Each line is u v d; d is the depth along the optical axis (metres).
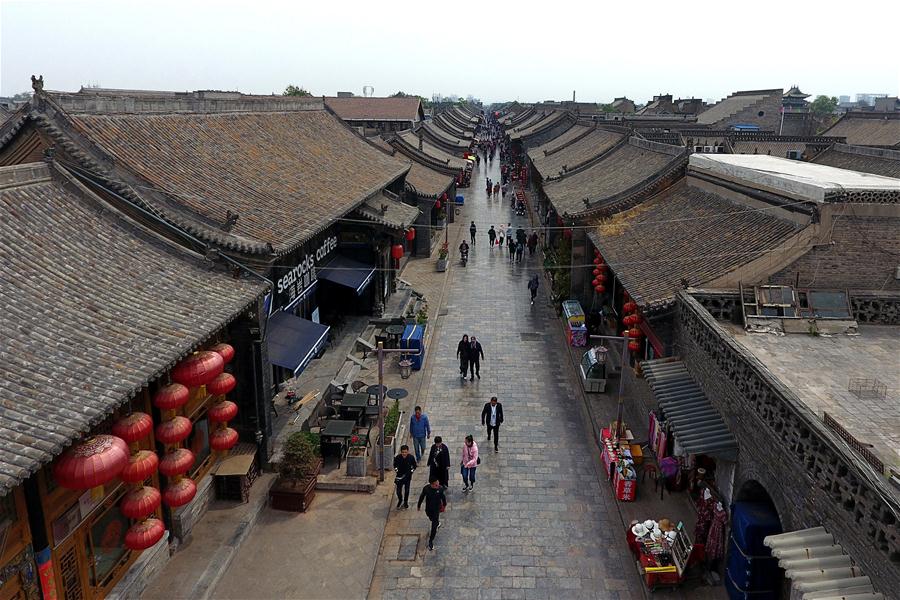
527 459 18.16
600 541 14.66
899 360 13.51
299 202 22.03
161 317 12.48
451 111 128.50
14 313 10.54
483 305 32.31
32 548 10.03
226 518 14.74
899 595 7.29
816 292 15.59
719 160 21.97
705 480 14.80
